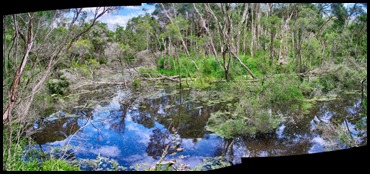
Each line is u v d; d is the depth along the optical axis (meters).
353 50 11.15
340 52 11.88
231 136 6.71
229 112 8.16
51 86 9.59
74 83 11.00
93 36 13.59
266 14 15.26
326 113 7.97
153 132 7.30
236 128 6.83
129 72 13.30
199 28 17.48
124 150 6.13
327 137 6.37
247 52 16.95
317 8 13.01
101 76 13.68
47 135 6.86
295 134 6.64
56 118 8.12
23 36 4.16
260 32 16.16
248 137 6.66
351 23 11.71
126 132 7.30
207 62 14.40
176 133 7.17
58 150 5.92
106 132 7.26
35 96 6.55
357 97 9.12
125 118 8.56
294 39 13.63
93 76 12.98
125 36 15.12
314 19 12.94
